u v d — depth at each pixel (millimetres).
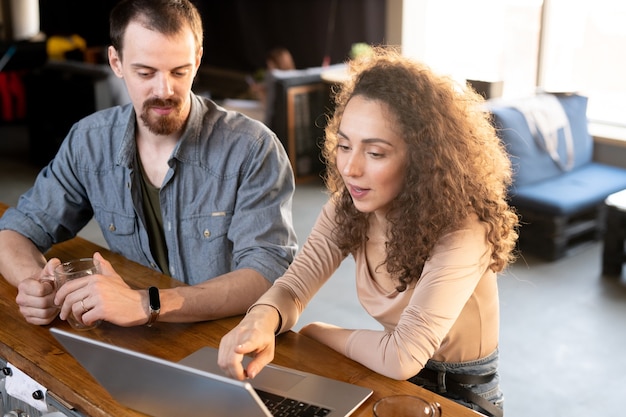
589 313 3998
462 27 6273
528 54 5973
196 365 1623
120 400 1489
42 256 2166
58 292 1796
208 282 1922
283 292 1784
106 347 1351
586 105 5379
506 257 1688
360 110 1560
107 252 2291
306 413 1460
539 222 4703
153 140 2143
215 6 10008
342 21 8844
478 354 1766
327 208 1903
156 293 1794
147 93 1970
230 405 1286
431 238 1604
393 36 6445
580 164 5301
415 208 1600
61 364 1667
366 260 1817
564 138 5145
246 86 9797
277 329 1731
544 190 4809
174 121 2021
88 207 2338
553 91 5406
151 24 1897
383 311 1776
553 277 4445
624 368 3477
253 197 2111
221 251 2197
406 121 1543
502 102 5055
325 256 1867
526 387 3330
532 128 4953
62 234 2305
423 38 6426
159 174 2182
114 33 1972
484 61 6227
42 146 6516
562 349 3643
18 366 1721
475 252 1613
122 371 1394
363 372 1634
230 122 2156
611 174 5160
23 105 7922
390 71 1579
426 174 1567
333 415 1451
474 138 1654
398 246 1638
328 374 1623
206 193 2154
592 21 5652
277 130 6133
